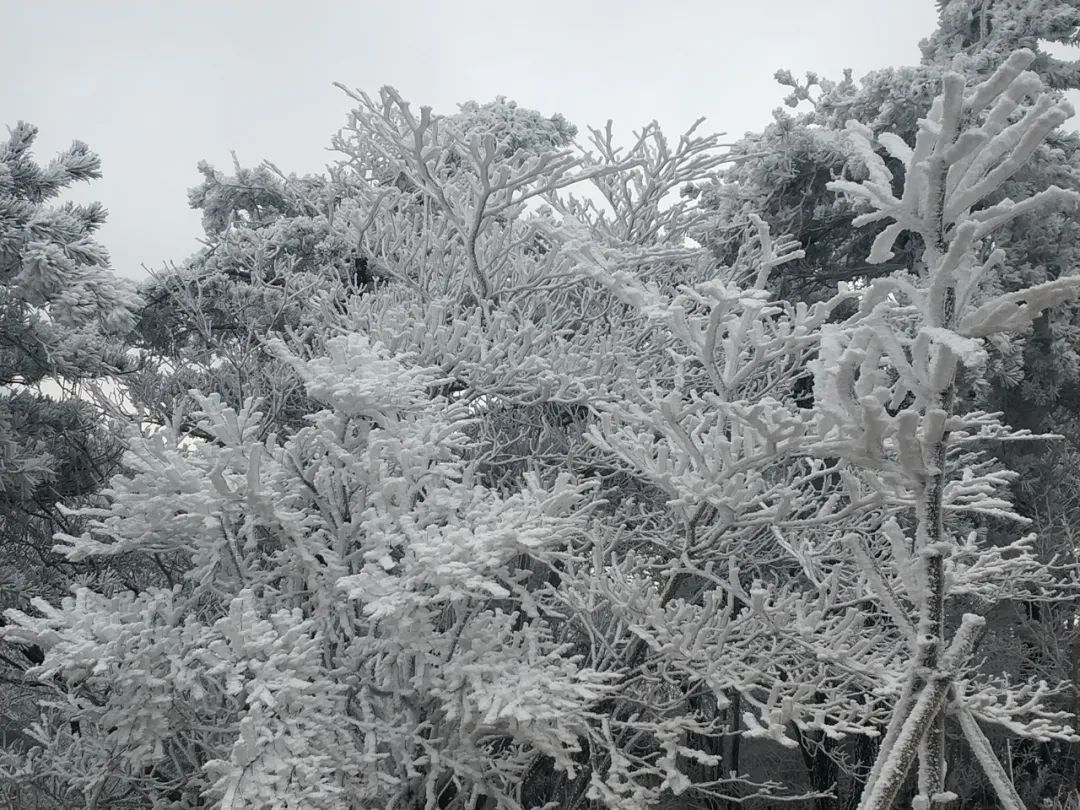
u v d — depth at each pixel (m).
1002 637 7.71
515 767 3.68
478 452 5.86
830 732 3.23
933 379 1.85
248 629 2.92
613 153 6.78
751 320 3.21
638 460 3.56
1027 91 1.69
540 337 5.41
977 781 7.67
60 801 4.05
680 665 3.54
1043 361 8.05
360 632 4.10
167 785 3.86
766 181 8.69
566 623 4.89
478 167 5.38
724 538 3.82
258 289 7.44
